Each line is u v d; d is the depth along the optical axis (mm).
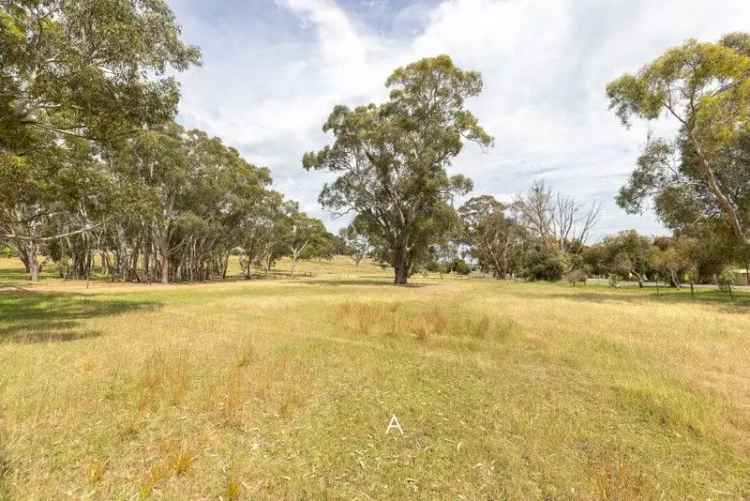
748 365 6297
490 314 12344
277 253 61062
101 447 3246
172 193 32688
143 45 9578
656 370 5992
